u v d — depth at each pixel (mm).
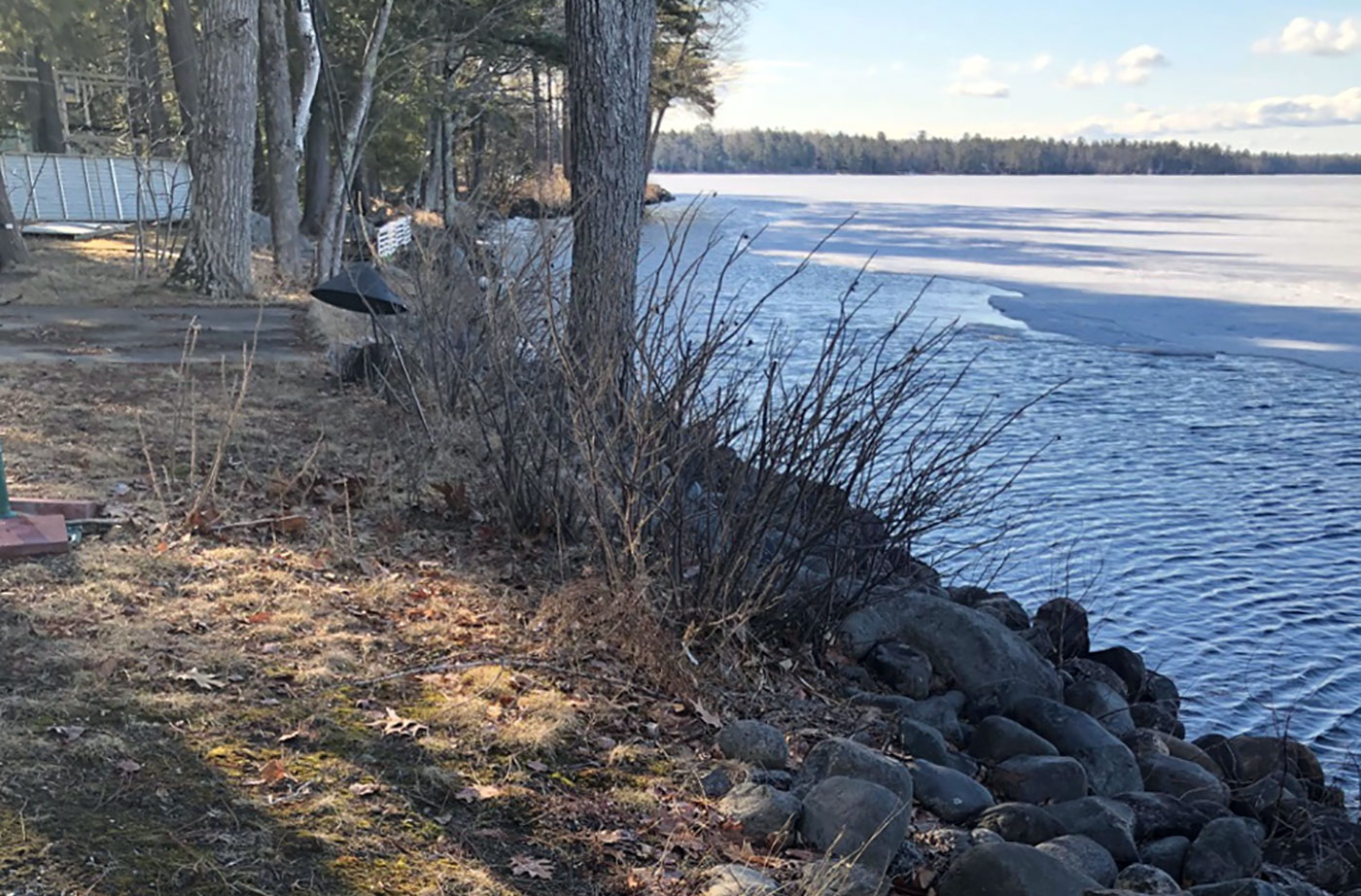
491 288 7691
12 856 3184
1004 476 13180
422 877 3465
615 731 4641
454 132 42000
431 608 5512
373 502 7082
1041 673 6277
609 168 9094
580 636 5359
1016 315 28203
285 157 21922
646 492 5789
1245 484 13508
